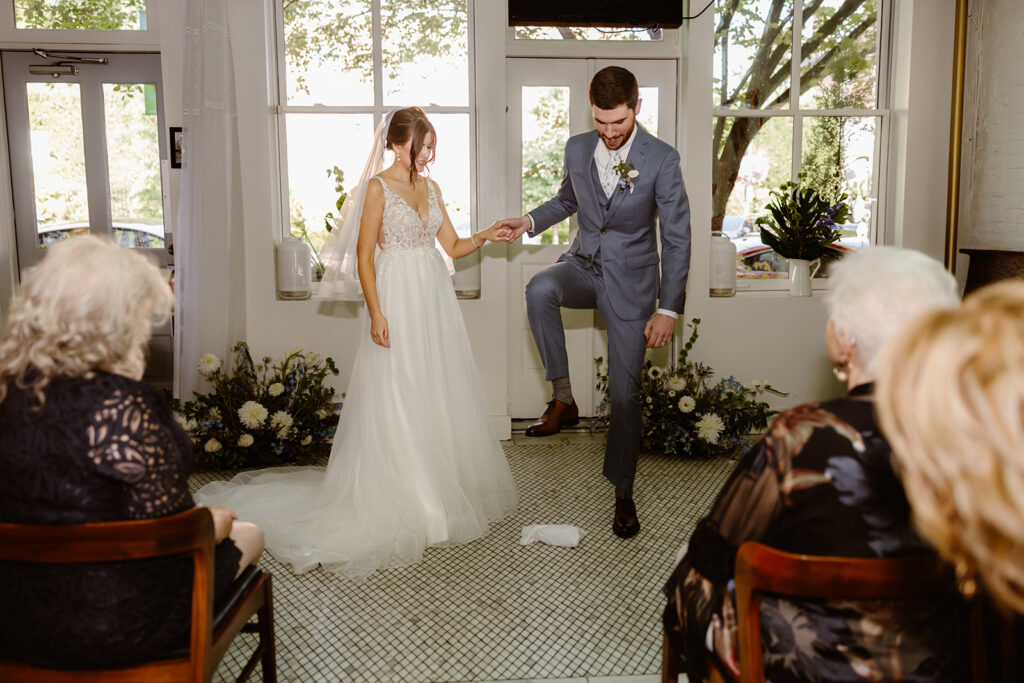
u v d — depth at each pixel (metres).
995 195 4.02
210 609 1.30
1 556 1.19
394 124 2.88
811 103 4.22
